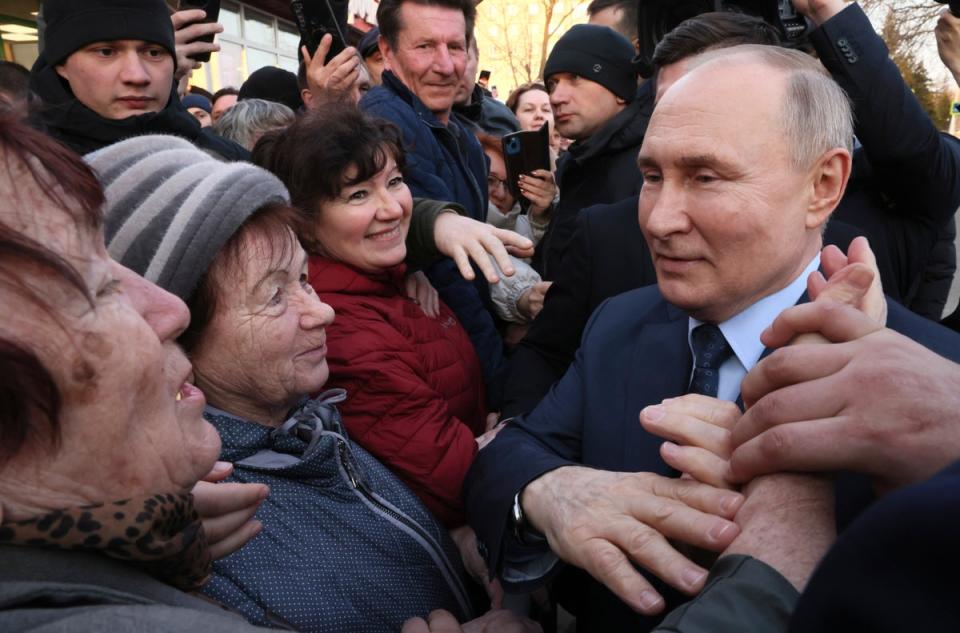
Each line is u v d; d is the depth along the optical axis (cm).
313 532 106
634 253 166
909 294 188
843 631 38
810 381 65
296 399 114
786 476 66
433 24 212
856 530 37
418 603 113
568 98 262
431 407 137
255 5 930
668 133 93
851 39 158
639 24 211
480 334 194
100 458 52
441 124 215
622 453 110
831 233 134
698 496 76
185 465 59
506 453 111
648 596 80
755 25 158
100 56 168
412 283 166
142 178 95
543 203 272
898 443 58
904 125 157
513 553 103
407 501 128
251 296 103
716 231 92
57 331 49
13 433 48
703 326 107
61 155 52
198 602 59
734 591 58
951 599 33
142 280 67
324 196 141
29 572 50
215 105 445
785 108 90
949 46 193
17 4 597
